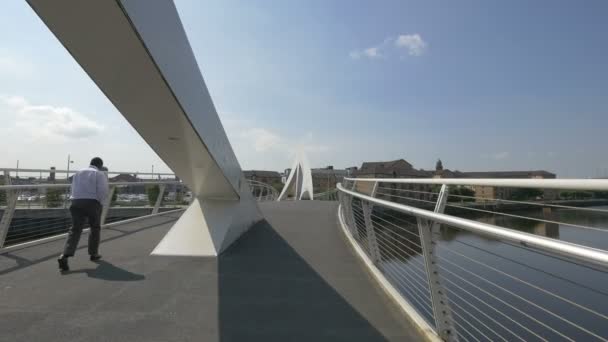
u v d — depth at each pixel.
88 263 4.87
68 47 2.82
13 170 8.85
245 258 5.21
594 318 6.48
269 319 3.11
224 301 3.52
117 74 3.12
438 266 2.78
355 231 6.43
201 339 2.72
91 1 2.37
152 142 4.43
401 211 3.21
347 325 3.01
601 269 1.42
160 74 3.12
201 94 4.28
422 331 2.81
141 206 12.55
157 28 3.02
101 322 3.00
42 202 8.87
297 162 26.95
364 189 6.07
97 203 4.90
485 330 6.21
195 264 4.85
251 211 8.00
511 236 1.79
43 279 4.14
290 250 5.78
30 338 2.70
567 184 1.55
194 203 6.57
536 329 6.52
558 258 1.62
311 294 3.75
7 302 3.43
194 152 4.74
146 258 5.15
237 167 6.54
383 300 3.59
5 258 5.11
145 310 3.27
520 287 6.85
